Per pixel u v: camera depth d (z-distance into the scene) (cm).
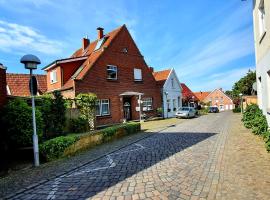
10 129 909
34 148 791
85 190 537
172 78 3466
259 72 1132
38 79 2770
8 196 524
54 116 1206
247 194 450
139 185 544
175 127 1820
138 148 1008
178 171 629
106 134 1226
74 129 1537
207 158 743
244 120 1652
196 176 577
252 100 2886
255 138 1012
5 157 919
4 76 983
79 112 1661
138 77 2728
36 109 971
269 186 477
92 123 1814
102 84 2256
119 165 739
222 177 554
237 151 796
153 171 646
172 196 470
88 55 2439
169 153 859
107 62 2334
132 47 2672
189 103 5031
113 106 2356
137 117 2658
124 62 2542
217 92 8406
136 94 2475
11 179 644
